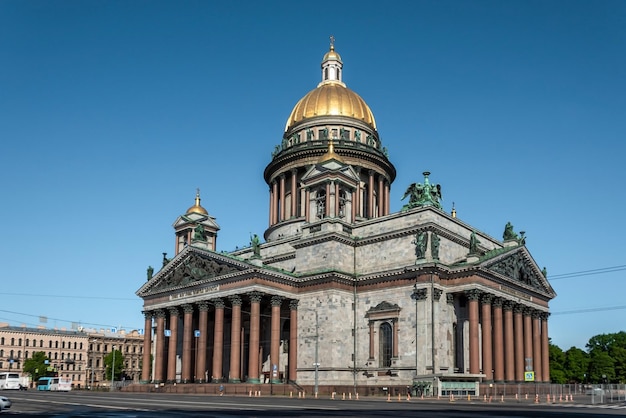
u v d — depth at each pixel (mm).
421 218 97125
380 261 99688
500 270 98375
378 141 137000
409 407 57219
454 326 94125
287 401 68875
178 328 122562
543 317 112688
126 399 72875
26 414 45812
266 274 97125
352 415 44938
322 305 97562
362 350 96875
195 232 112250
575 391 117562
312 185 107500
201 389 98500
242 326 106938
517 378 99750
